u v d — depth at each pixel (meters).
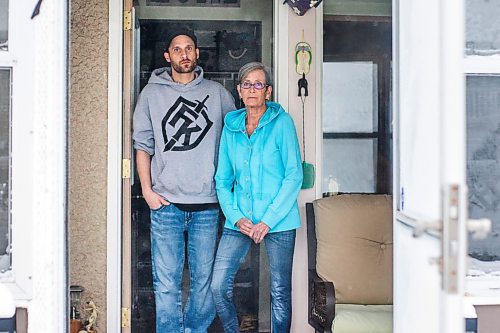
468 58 3.17
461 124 2.08
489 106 3.18
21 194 3.11
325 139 4.55
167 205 4.23
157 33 4.71
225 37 4.75
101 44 4.27
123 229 4.34
